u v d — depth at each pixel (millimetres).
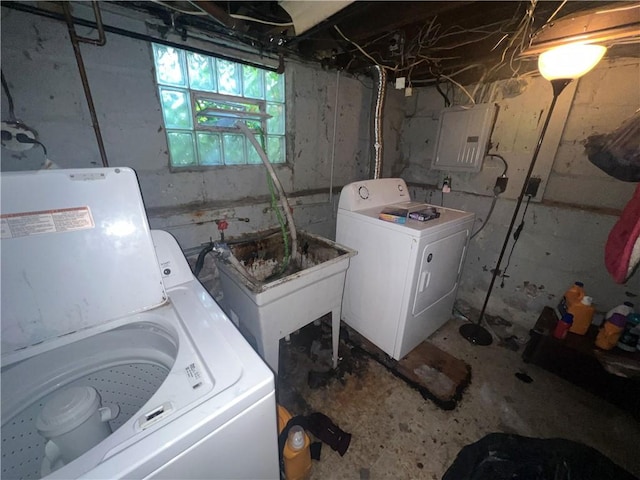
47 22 956
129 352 869
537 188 1793
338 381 1579
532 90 1737
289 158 1854
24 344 699
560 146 1695
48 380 752
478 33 1354
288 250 1657
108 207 812
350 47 1578
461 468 1128
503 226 2010
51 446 687
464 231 1765
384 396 1490
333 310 1498
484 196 2082
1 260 663
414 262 1444
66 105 1048
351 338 1917
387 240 1553
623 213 1304
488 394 1509
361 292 1791
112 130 1165
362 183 1807
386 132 2396
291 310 1263
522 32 1263
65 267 747
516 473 1061
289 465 1041
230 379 618
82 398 661
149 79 1208
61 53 1001
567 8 1061
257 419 633
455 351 1825
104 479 437
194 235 1481
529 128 1788
